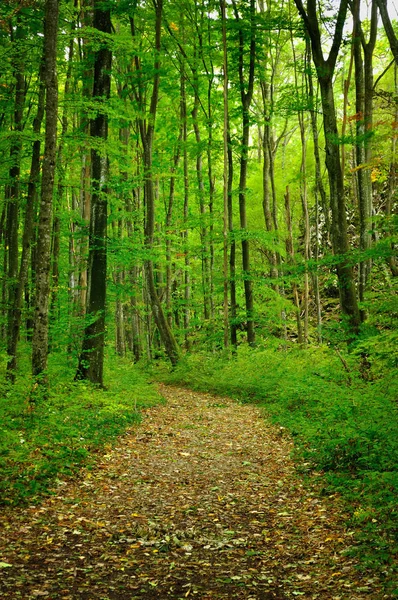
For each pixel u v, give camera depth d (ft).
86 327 46.62
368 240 50.70
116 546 17.58
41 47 37.50
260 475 27.04
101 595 14.11
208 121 76.07
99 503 21.93
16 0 38.32
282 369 55.67
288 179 95.09
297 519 20.21
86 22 54.24
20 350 50.11
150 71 64.90
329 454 27.07
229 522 20.26
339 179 46.26
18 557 15.99
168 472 27.48
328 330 51.08
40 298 35.58
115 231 81.30
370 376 35.14
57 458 26.35
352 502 20.90
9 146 40.88
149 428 38.99
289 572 15.70
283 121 110.01
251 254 103.14
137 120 70.59
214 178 105.29
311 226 112.88
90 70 57.72
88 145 42.39
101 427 34.65
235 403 53.88
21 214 65.57
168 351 77.00
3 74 41.24
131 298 90.94
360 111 51.47
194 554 17.17
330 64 46.98
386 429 24.02
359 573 14.93
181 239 73.20
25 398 30.40
